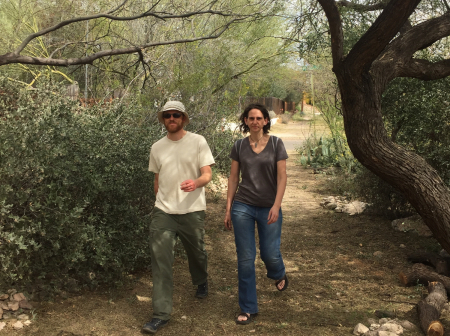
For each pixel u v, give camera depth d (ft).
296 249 18.12
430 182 13.08
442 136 18.53
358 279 14.75
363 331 10.84
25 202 12.11
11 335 10.57
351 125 13.20
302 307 12.64
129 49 18.60
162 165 11.78
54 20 27.84
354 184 26.13
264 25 26.18
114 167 13.57
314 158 43.34
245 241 11.69
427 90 18.29
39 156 11.59
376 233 19.98
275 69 32.53
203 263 12.68
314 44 18.03
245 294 11.66
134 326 11.37
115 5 23.07
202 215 11.97
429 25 13.80
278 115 111.96
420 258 15.75
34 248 11.23
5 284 12.10
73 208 11.91
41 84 14.62
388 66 13.38
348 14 17.12
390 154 13.12
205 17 26.23
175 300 13.06
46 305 12.23
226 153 30.40
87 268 13.41
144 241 14.42
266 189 11.79
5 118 12.78
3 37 27.73
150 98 24.90
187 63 26.58
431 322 10.62
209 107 27.61
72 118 13.57
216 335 10.99
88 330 11.05
